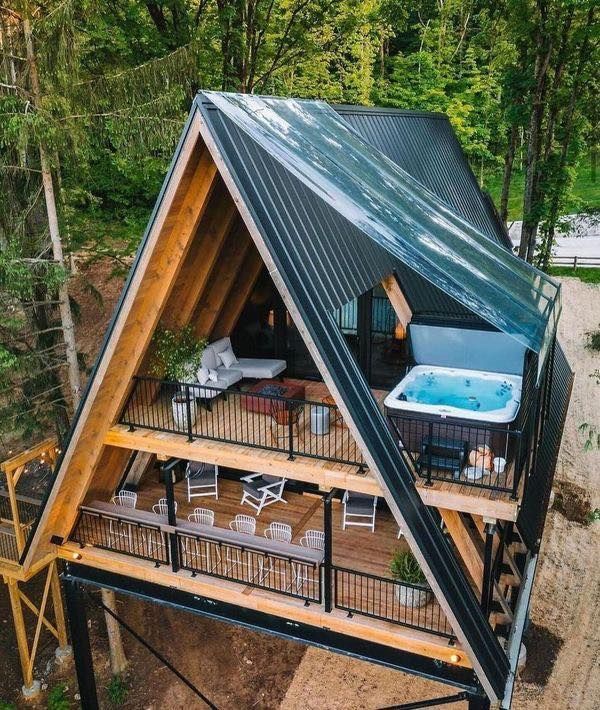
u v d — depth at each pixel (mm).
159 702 15297
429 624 10695
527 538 12109
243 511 14359
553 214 28891
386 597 10672
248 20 25391
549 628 16609
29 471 21797
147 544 13008
